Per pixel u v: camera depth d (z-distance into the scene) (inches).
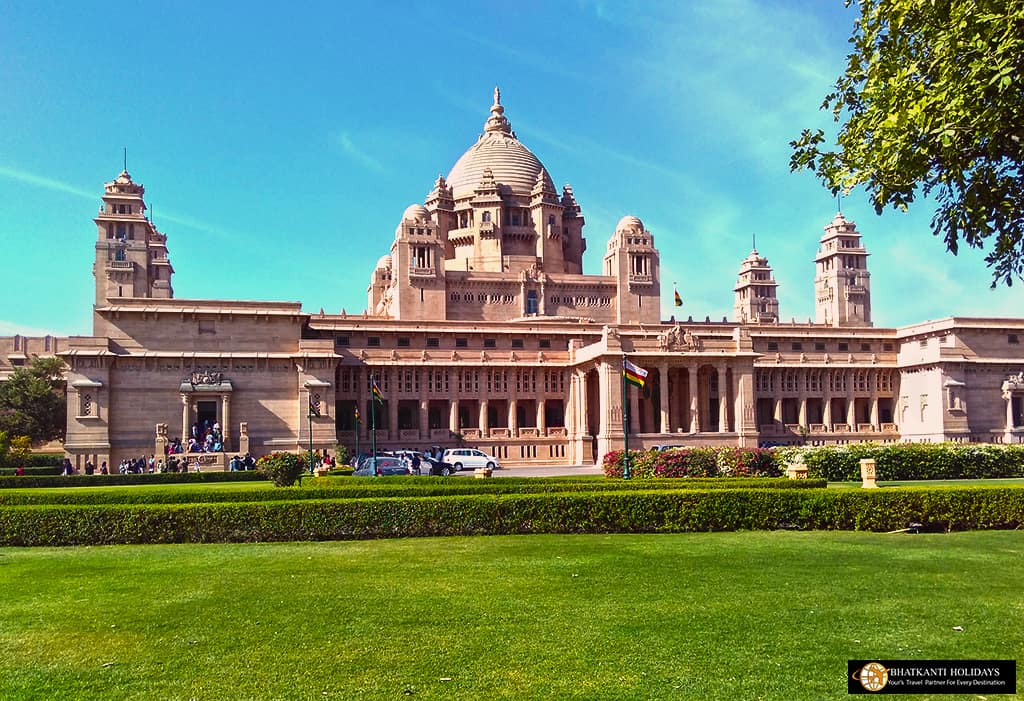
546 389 4662.9
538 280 5492.1
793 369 5068.9
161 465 3494.1
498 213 5816.9
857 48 1262.3
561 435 4576.8
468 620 858.1
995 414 4877.0
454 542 1395.2
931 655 740.0
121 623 861.2
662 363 4227.4
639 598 951.6
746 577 1066.1
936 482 2549.2
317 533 1456.7
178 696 655.1
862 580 1044.5
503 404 4916.3
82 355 3774.6
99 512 1432.1
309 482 2116.1
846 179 1219.2
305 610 905.5
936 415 4825.3
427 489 1663.4
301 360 4055.1
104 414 3784.5
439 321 4667.8
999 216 1159.0
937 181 1174.3
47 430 4190.5
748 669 706.8
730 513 1523.1
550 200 5925.2
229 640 796.0
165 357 3922.2
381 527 1467.8
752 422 4259.4
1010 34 972.6
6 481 2802.7
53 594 1002.1
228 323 4072.3
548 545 1346.0
